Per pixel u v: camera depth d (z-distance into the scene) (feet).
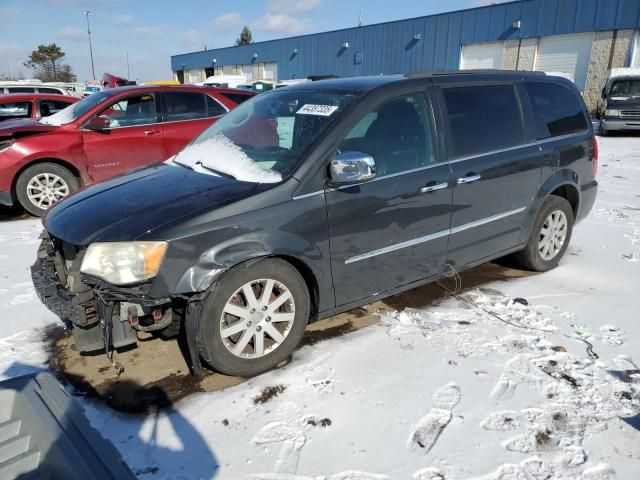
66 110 23.27
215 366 8.98
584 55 70.44
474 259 12.66
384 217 10.33
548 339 10.71
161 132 22.17
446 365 9.74
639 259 15.67
